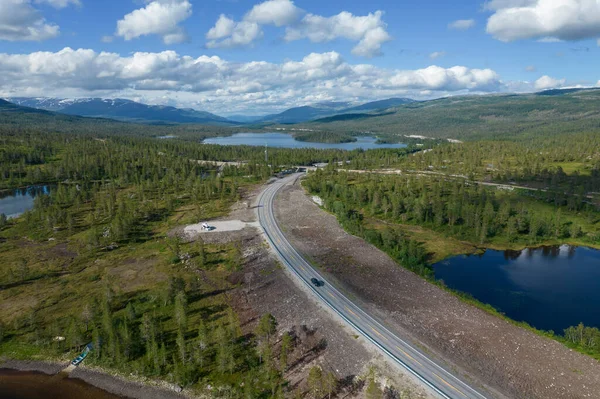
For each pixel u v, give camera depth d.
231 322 73.94
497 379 63.09
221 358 66.38
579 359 68.19
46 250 125.12
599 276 108.25
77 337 73.19
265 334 75.19
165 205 178.62
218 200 187.38
